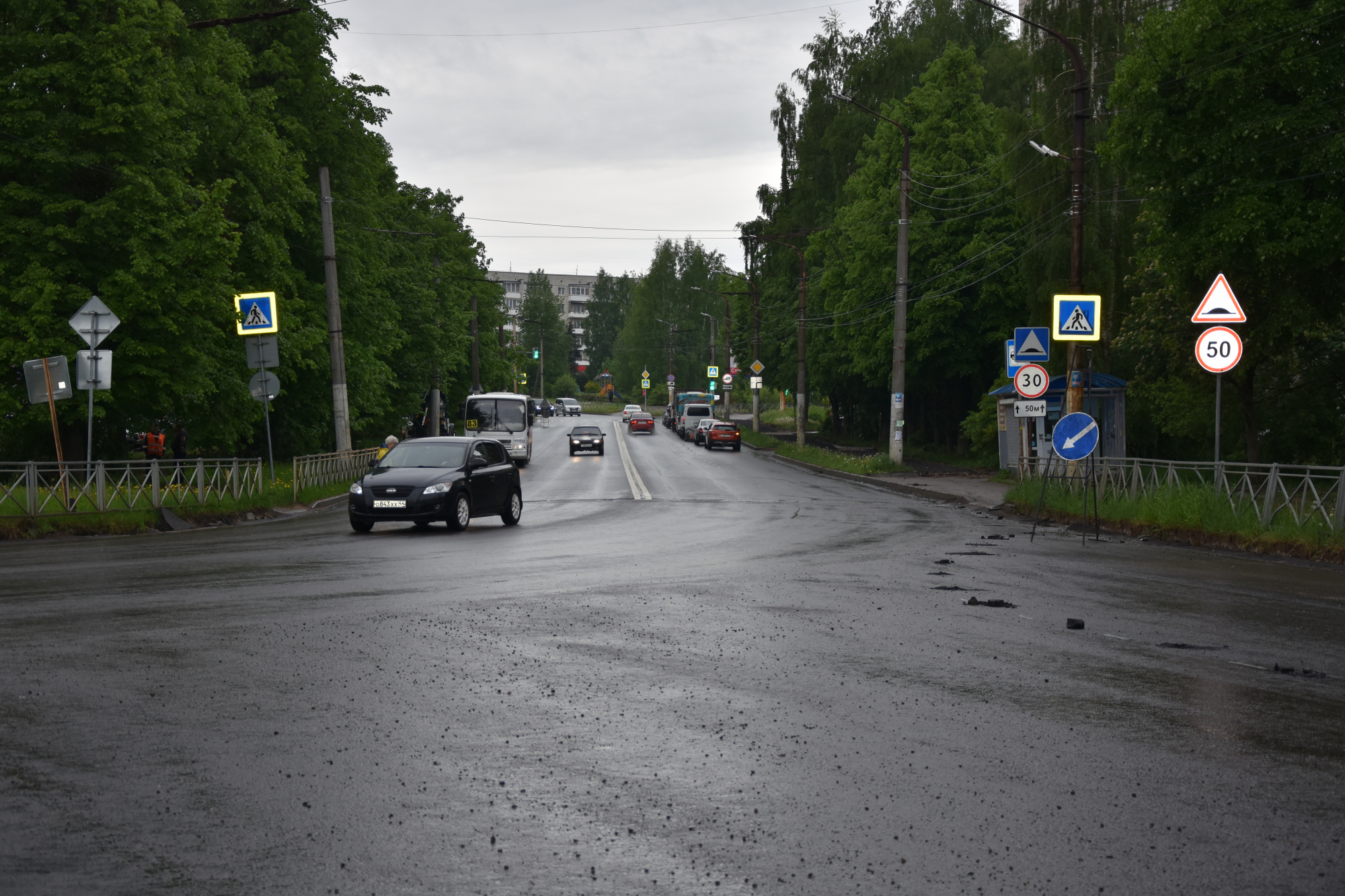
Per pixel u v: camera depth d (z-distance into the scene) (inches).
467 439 851.4
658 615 413.1
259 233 1261.1
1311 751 235.9
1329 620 408.5
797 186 2539.4
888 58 2207.2
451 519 786.2
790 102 2613.2
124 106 997.2
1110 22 1331.2
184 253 1027.9
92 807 196.7
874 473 1536.7
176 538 751.7
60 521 760.3
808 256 2436.0
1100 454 911.0
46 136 970.1
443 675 307.9
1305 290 892.0
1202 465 745.6
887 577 527.8
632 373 5447.8
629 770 221.5
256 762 224.5
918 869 170.1
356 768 221.1
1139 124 869.2
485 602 445.4
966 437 1953.7
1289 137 793.6
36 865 170.2
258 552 645.9
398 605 434.9
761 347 3078.2
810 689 293.4
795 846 179.8
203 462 901.2
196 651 337.7
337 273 1518.2
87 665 316.2
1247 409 1057.5
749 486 1378.0
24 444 1140.5
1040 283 1387.8
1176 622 402.9
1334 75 781.3
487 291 2918.3
